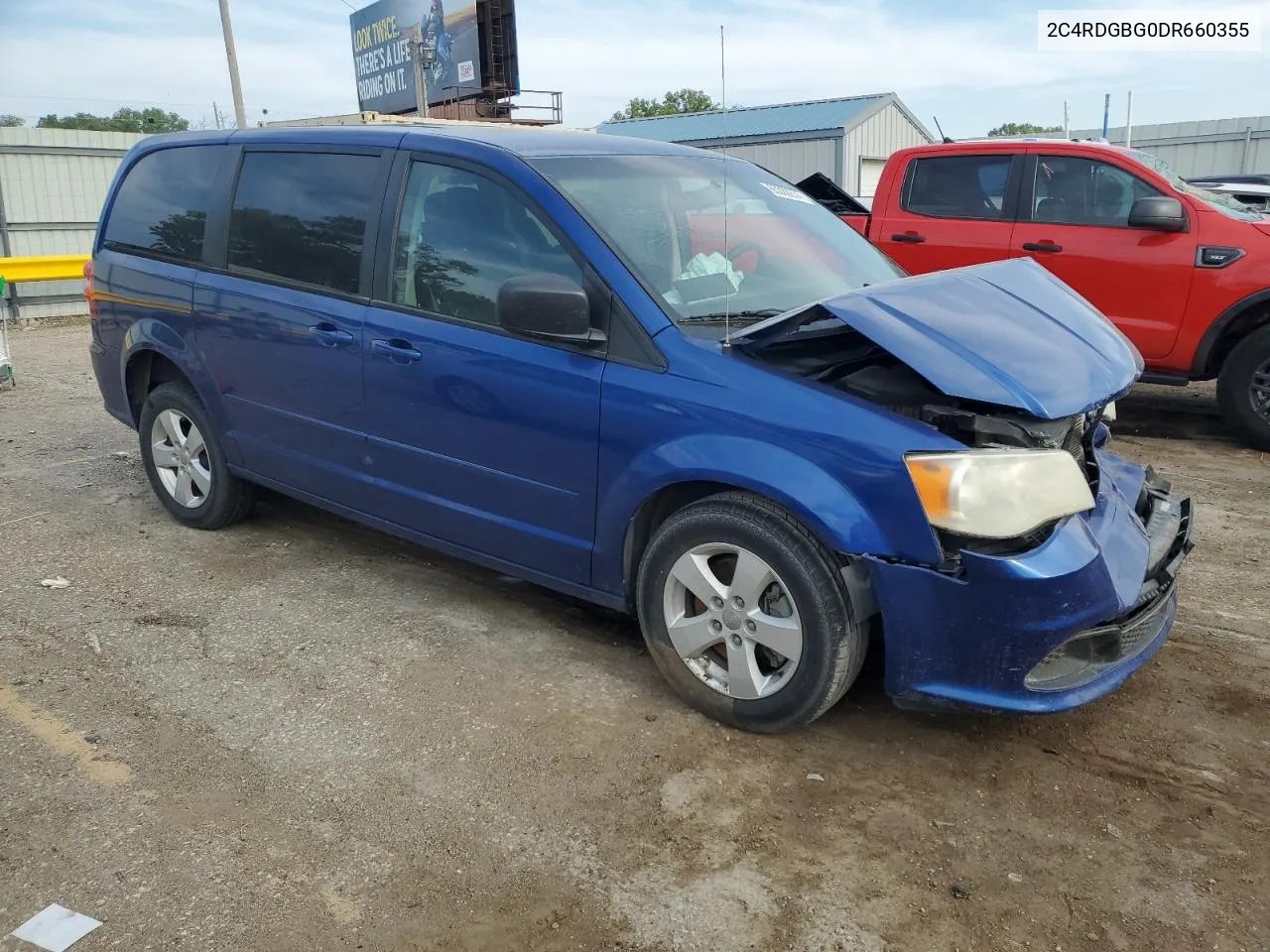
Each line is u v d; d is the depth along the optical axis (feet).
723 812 9.38
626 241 11.28
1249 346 21.72
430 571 15.11
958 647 9.30
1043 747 10.43
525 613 13.66
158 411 16.66
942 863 8.73
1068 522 9.36
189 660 12.27
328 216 13.70
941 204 25.77
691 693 10.93
